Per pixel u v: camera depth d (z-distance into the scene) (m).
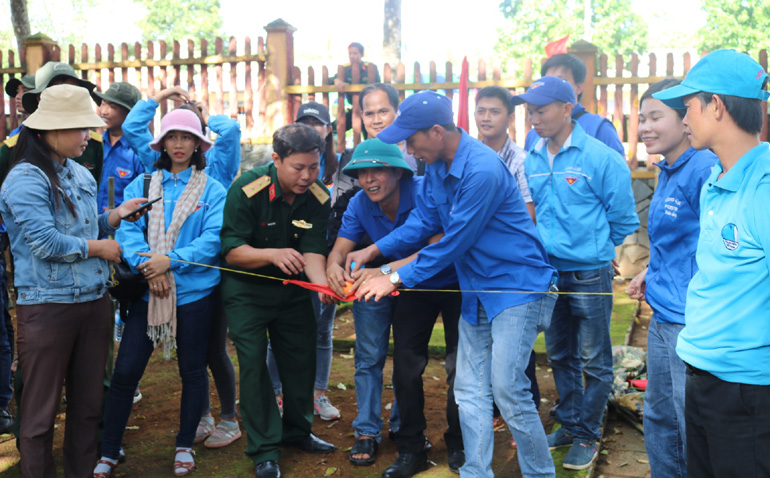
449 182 3.46
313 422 4.73
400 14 13.57
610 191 3.85
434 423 4.68
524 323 3.39
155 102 4.73
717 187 2.45
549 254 4.00
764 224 2.25
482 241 3.43
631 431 4.63
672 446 3.24
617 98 8.96
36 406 3.36
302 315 4.12
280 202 3.90
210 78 9.95
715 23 27.81
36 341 3.31
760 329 2.30
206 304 3.97
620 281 8.85
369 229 4.08
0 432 4.43
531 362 4.35
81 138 3.39
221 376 4.32
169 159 4.11
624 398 4.74
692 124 2.47
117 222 3.72
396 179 3.86
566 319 4.09
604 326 3.94
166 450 4.26
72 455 3.57
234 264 3.86
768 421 2.31
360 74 9.19
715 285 2.40
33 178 3.26
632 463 4.18
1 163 4.17
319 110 4.75
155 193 4.03
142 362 3.89
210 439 4.33
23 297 3.34
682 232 3.13
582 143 3.91
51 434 3.41
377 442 4.22
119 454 4.04
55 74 4.62
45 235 3.22
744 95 2.36
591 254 3.89
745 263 2.31
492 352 3.45
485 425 3.49
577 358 4.12
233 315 3.93
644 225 8.95
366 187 3.79
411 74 11.27
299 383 4.18
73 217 3.40
